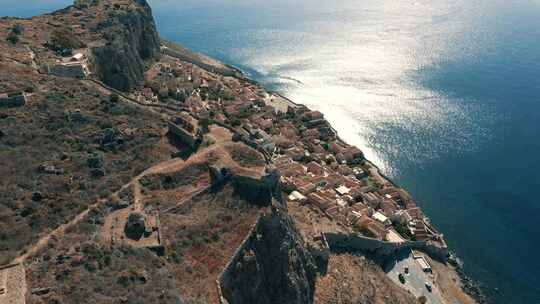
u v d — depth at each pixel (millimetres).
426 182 169750
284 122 196250
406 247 129750
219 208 97188
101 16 193000
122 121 121000
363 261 117125
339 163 172250
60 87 126875
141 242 84625
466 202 159125
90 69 153000
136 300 69875
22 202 86688
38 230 82062
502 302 119125
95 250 78312
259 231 93250
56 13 196750
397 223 138000
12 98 109438
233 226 92875
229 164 107438
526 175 173625
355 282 106562
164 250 83875
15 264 72688
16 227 80688
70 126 111812
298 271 93250
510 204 157750
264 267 90812
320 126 198375
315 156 171125
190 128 119312
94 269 74438
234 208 97062
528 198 160625
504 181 170250
